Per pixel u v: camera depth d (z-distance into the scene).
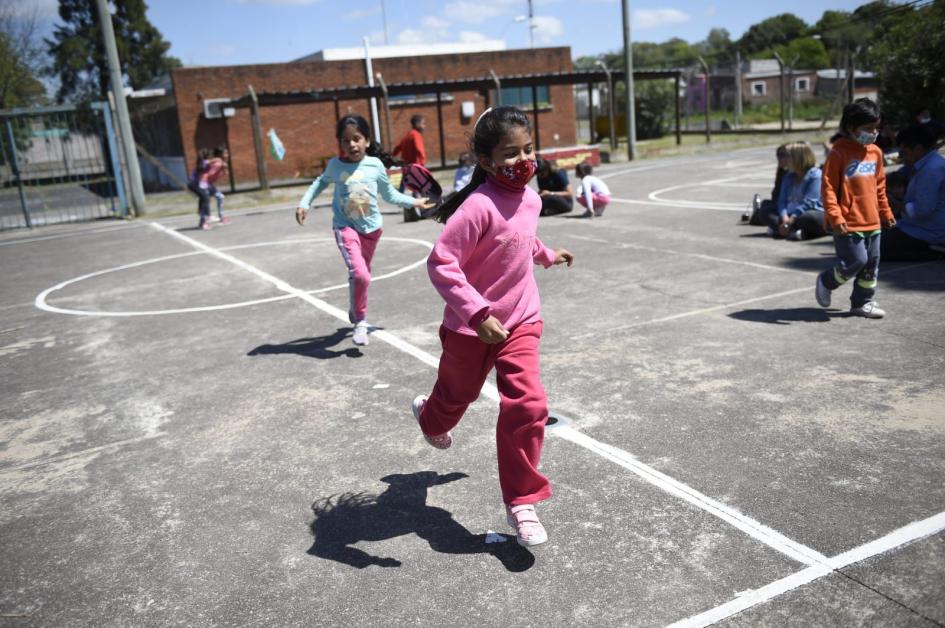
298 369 5.67
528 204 3.04
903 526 3.01
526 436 2.93
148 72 46.59
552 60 34.69
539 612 2.67
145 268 10.80
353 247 5.91
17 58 32.94
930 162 7.32
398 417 4.60
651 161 26.25
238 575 3.04
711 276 7.71
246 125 29.05
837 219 5.55
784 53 71.88
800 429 4.00
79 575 3.13
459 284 2.86
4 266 12.05
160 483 3.94
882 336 5.43
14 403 5.40
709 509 3.27
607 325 6.23
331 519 3.44
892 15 24.47
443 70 32.47
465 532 3.25
